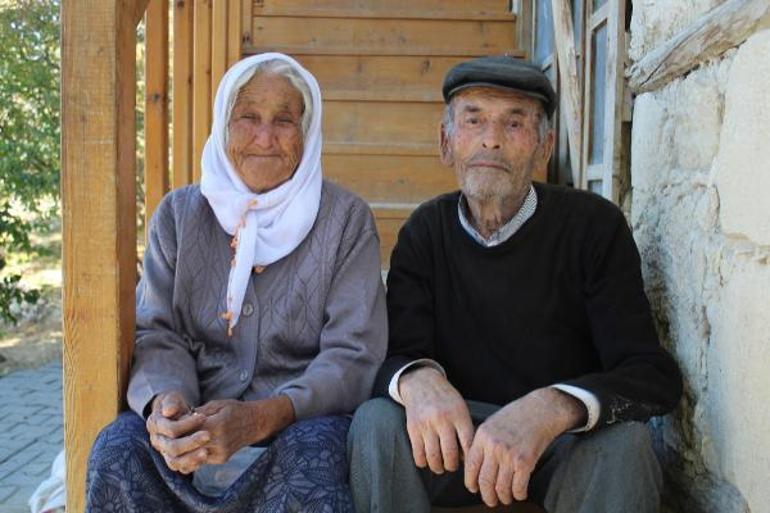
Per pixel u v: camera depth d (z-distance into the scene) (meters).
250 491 1.60
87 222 1.63
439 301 1.92
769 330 1.39
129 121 1.70
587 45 3.02
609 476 1.52
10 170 6.84
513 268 1.86
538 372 1.86
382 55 4.04
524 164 1.85
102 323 1.65
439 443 1.56
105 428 1.63
